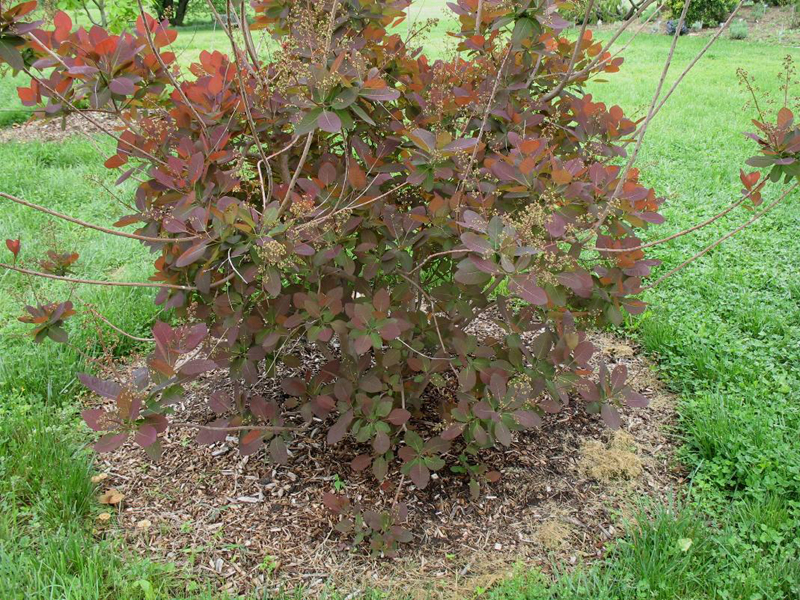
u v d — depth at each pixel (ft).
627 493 9.65
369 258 8.70
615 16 13.42
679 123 27.27
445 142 7.37
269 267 7.50
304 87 7.32
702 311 13.92
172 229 7.46
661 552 8.36
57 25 7.63
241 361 8.95
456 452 10.36
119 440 6.95
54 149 23.02
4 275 14.76
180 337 7.23
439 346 9.39
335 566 8.45
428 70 9.98
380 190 9.50
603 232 9.14
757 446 10.02
